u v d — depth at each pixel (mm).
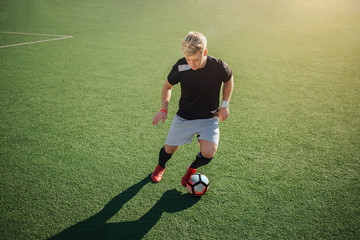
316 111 3748
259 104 4000
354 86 4648
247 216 2012
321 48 7457
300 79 5082
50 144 2947
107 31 9922
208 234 1867
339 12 13742
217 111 2137
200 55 1702
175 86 4848
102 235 1865
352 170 2506
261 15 13773
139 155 2775
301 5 16000
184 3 16609
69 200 2174
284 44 8078
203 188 2148
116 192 2262
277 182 2359
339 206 2090
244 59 6531
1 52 6906
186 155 2770
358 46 7512
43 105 3934
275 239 1823
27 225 1940
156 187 2322
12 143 2957
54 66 5848
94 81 4977
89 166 2590
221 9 15406
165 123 3471
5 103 3984
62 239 1835
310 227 1908
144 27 10867
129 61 6297
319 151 2809
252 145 2920
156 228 1918
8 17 12367
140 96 4316
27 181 2377
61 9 14320
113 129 3285
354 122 3416
